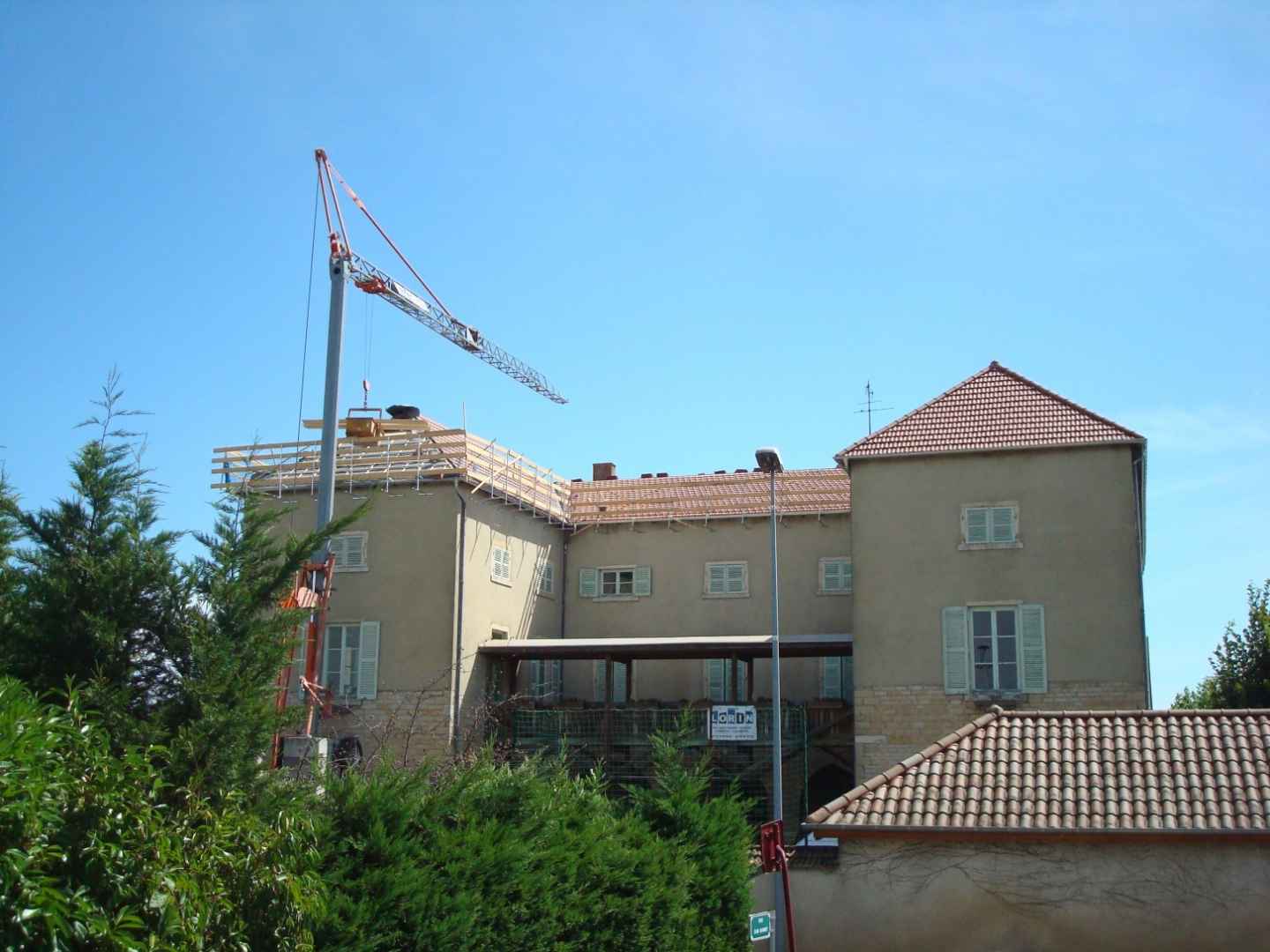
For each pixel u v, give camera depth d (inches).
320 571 732.0
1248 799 588.4
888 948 608.7
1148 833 574.6
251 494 416.2
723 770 1155.3
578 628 1400.1
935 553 1099.3
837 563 1341.0
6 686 286.5
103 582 377.1
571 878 465.4
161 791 324.2
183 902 270.7
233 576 400.8
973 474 1107.3
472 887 406.0
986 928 597.6
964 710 1061.1
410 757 1098.7
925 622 1088.2
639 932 504.7
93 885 256.4
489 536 1238.3
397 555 1187.9
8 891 225.3
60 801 256.2
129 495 404.2
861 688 1088.8
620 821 540.4
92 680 365.4
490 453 1253.1
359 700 1164.5
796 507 1357.0
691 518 1378.0
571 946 456.1
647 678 1371.8
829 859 639.8
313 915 323.0
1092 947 581.9
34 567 384.8
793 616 1339.8
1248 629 1422.2
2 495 405.4
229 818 314.5
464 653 1170.0
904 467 1124.5
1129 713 680.4
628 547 1403.8
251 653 389.7
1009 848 601.3
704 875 573.0
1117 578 1056.8
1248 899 567.8
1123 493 1071.6
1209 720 663.8
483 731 1151.0
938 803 621.6
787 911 568.4
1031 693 1050.7
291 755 550.9
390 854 382.9
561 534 1417.3
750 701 1221.1
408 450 1201.4
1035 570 1074.7
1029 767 639.8
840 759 1182.9
